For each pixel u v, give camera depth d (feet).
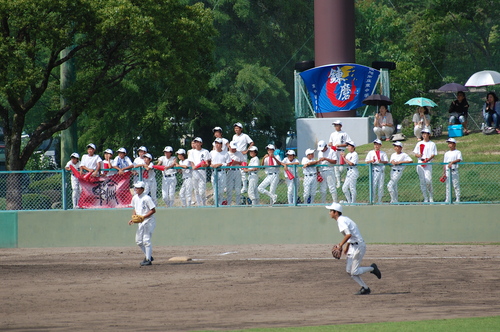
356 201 264.52
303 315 139.54
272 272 197.47
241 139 281.33
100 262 222.48
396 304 150.92
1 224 266.77
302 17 583.99
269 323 130.72
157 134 522.06
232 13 554.87
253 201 268.00
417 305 149.18
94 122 543.39
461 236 258.78
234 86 521.65
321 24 404.77
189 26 353.31
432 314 137.59
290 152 271.90
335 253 158.92
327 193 270.67
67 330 127.24
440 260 214.28
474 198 264.11
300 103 413.18
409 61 608.60
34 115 576.20
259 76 516.32
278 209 264.11
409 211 260.01
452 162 260.21
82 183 267.18
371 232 261.03
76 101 335.26
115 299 162.30
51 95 543.80
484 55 612.29
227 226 265.13
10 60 295.28
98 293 170.09
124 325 131.75
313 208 262.67
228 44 554.87
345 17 402.52
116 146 542.57
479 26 605.73
